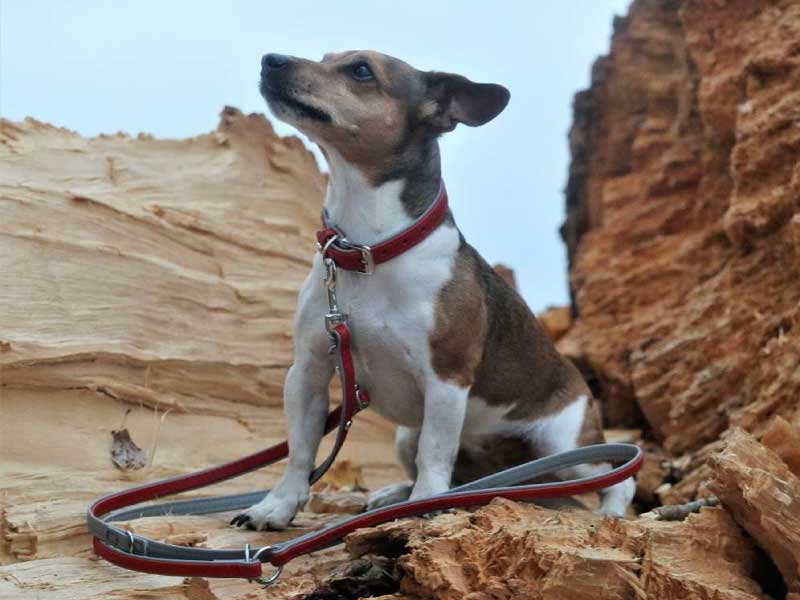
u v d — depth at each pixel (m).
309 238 1.85
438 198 1.35
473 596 1.12
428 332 1.32
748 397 1.71
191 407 1.59
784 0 1.86
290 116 1.32
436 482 1.32
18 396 1.42
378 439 1.79
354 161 1.33
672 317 1.97
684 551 1.19
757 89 1.80
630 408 2.02
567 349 2.14
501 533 1.15
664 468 1.76
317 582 1.19
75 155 1.66
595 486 1.26
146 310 1.58
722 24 1.96
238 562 1.14
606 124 2.48
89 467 1.43
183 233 1.67
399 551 1.20
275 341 1.70
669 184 2.18
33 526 1.27
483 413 1.46
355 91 1.33
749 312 1.79
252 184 1.82
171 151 1.79
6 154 1.58
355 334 1.33
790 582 1.19
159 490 1.31
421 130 1.35
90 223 1.57
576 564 1.11
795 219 1.66
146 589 1.14
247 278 1.73
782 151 1.74
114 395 1.50
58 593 1.13
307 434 1.36
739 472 1.21
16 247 1.48
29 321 1.45
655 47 2.35
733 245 1.92
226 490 1.54
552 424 1.49
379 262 1.32
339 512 1.45
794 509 1.18
